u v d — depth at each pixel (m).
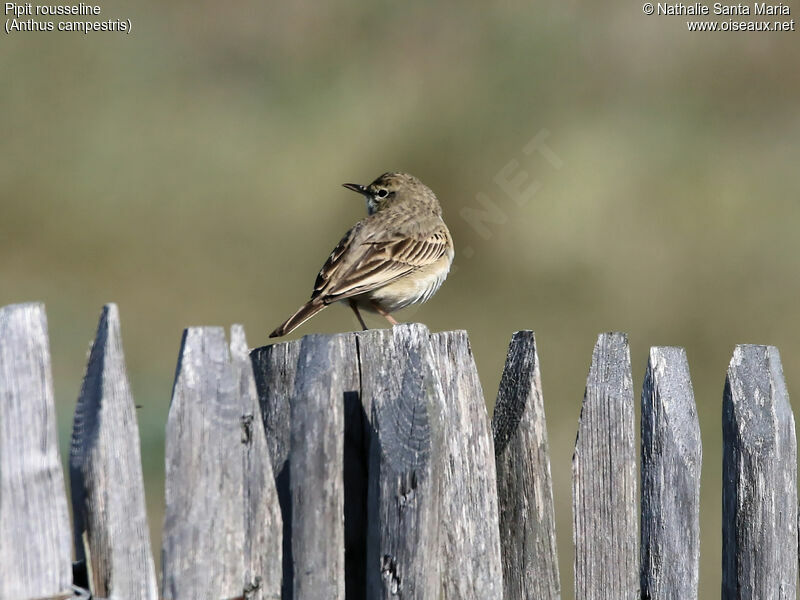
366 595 4.47
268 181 16.89
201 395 4.02
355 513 4.54
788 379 13.91
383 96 18.22
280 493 4.52
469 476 4.60
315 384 4.27
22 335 3.70
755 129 18.14
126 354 13.98
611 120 17.92
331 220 16.48
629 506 4.85
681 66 19.34
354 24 19.86
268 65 18.91
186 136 17.45
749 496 4.97
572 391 13.52
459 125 17.42
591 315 14.94
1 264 15.24
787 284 15.17
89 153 16.88
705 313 14.94
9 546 3.68
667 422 4.85
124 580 3.81
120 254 15.77
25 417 3.70
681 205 16.27
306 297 15.48
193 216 16.38
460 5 20.28
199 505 4.02
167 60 18.73
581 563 4.89
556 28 19.77
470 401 4.61
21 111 17.25
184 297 15.16
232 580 4.09
